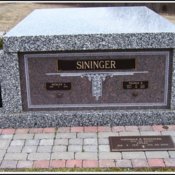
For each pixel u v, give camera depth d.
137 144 5.38
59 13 7.28
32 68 5.70
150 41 5.52
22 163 5.09
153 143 5.40
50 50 5.57
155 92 5.80
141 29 5.67
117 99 5.82
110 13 7.10
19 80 5.72
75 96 5.81
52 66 5.68
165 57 5.65
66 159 5.15
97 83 5.75
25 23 6.32
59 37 5.51
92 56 5.63
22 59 5.66
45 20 6.57
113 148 5.31
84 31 5.62
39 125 5.82
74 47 5.54
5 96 5.77
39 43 5.53
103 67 5.68
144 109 5.85
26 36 5.51
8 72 5.67
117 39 5.51
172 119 5.80
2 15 12.88
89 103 5.84
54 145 5.41
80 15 6.99
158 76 5.73
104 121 5.81
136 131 5.67
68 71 5.70
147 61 5.66
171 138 5.49
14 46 5.54
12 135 5.65
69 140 5.51
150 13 7.04
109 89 5.78
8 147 5.39
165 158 5.12
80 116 5.80
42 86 5.78
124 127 5.78
